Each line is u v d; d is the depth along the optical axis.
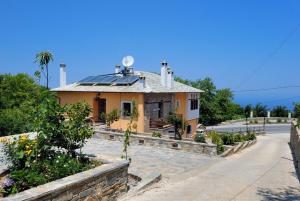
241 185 10.05
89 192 6.71
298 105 23.73
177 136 25.98
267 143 30.34
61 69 29.42
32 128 7.57
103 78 29.25
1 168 7.56
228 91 57.72
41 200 5.51
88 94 27.38
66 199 6.07
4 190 6.36
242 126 53.38
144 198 8.00
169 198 8.08
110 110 26.38
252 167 14.09
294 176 12.07
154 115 27.17
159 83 29.31
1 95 35.53
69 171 7.14
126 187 8.26
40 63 10.23
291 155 20.00
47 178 6.73
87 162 8.08
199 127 35.66
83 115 8.27
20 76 38.00
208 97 55.12
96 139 20.34
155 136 20.95
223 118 56.56
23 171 6.85
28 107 7.89
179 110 31.58
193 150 17.81
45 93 7.92
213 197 8.38
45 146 7.43
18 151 7.36
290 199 8.43
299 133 19.69
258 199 8.38
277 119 59.28
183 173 12.06
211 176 11.55
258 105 63.94
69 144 8.05
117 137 19.95
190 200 7.98
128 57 30.38
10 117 19.70
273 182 10.69
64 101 28.75
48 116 7.67
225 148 19.73
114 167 7.54
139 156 15.43
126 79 27.56
